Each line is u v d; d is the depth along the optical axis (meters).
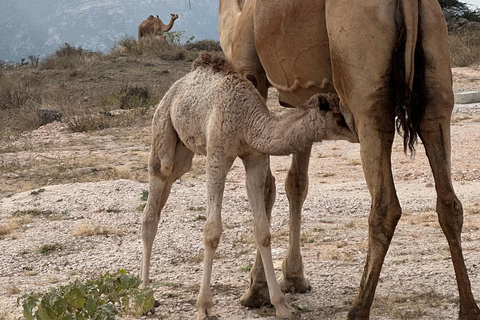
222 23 6.87
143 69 30.91
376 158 4.18
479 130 16.03
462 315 4.29
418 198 10.08
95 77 29.55
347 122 4.27
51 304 4.55
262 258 5.09
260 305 5.41
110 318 4.50
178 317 5.20
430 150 4.22
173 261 7.17
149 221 5.78
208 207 5.00
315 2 4.55
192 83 5.46
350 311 4.30
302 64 4.80
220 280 6.30
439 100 4.17
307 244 7.69
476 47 29.17
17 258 7.48
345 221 8.92
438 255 6.85
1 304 5.68
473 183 11.12
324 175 12.59
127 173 12.70
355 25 4.18
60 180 12.48
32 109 22.84
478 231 7.90
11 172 13.33
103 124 19.72
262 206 5.06
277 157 14.84
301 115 4.35
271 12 4.95
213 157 4.97
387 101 4.14
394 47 4.11
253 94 4.91
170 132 5.70
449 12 39.88
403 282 5.91
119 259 7.28
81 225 8.61
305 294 5.75
